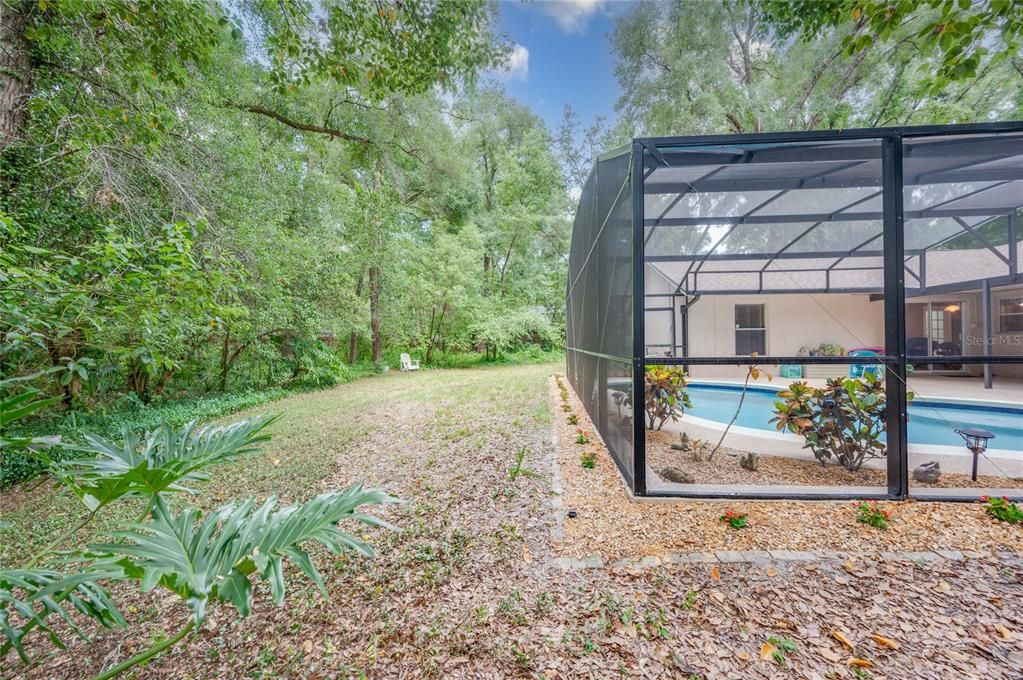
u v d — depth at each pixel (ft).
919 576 6.72
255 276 20.20
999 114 24.21
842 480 10.91
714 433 15.47
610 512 9.42
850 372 24.49
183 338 16.70
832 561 7.23
